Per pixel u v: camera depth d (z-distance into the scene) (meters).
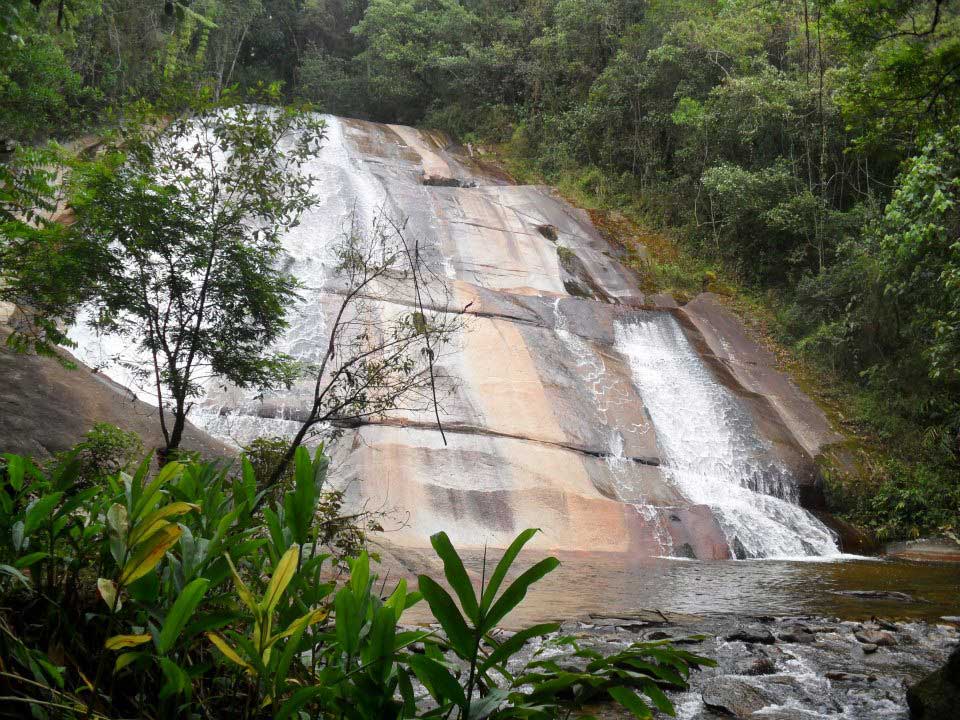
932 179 16.00
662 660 2.28
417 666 2.00
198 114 7.48
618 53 31.11
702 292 25.44
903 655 6.61
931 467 18.56
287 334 15.65
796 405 20.55
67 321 7.19
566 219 27.52
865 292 21.61
